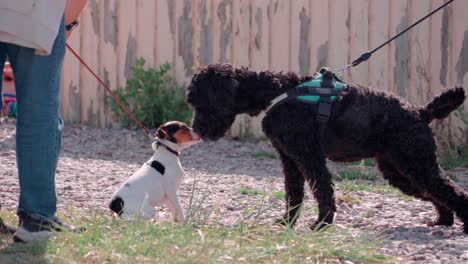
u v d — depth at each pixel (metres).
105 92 16.59
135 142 15.30
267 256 6.91
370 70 15.04
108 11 16.44
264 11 15.52
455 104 8.61
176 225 7.53
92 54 16.61
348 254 7.17
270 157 14.30
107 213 8.62
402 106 8.48
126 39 16.42
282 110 8.23
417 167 8.36
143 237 7.00
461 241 7.96
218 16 15.82
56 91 6.94
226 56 15.84
